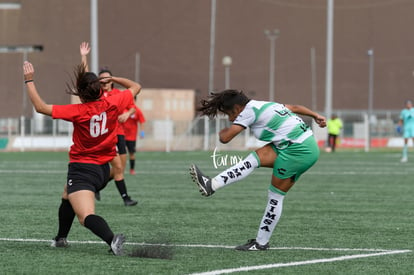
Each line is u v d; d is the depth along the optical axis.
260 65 169.62
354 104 171.38
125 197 30.56
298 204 31.47
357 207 30.34
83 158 18.05
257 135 18.89
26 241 20.72
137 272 15.99
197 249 19.39
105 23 170.75
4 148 102.00
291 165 18.80
